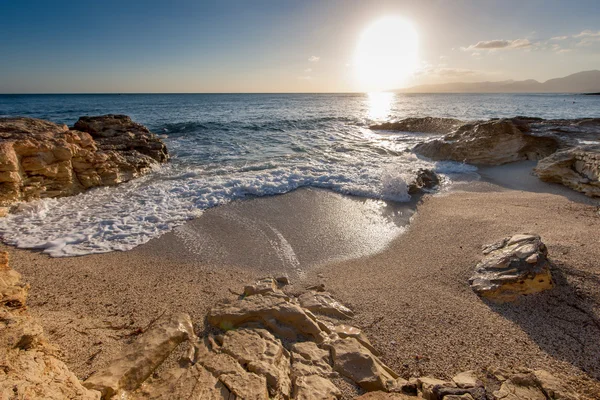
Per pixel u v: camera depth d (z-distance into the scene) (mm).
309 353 3080
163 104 60000
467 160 11430
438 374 2984
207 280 4637
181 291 4324
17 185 7488
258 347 3084
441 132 18812
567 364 2986
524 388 2613
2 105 55500
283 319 3504
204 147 15594
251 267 5059
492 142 11242
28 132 8656
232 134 19234
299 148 15125
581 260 4289
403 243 5812
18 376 2084
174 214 7176
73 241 5836
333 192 8773
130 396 2588
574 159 8422
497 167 10805
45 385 2135
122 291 4301
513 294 3943
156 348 3016
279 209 7582
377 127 21266
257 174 10250
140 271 4867
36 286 4328
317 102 71688
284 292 4348
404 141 16578
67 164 8547
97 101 75938
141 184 9578
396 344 3357
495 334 3436
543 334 3377
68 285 4406
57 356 2850
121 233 6203
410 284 4465
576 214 6434
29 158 7828
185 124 22125
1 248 5477
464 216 6711
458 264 4836
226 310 3639
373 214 7301
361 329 3578
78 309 3844
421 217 7031
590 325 3418
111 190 8945
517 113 34125
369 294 4250
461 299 4070
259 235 6219
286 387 2682
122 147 11633
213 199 8086
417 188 8688
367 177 9797
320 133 19641
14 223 6520
